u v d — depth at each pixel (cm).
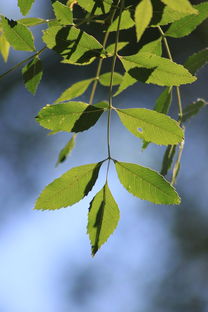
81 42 135
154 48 145
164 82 134
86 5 138
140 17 124
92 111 136
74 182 137
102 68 355
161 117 135
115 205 137
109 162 137
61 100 154
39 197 136
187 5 124
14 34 141
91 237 137
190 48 350
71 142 166
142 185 136
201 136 397
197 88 370
